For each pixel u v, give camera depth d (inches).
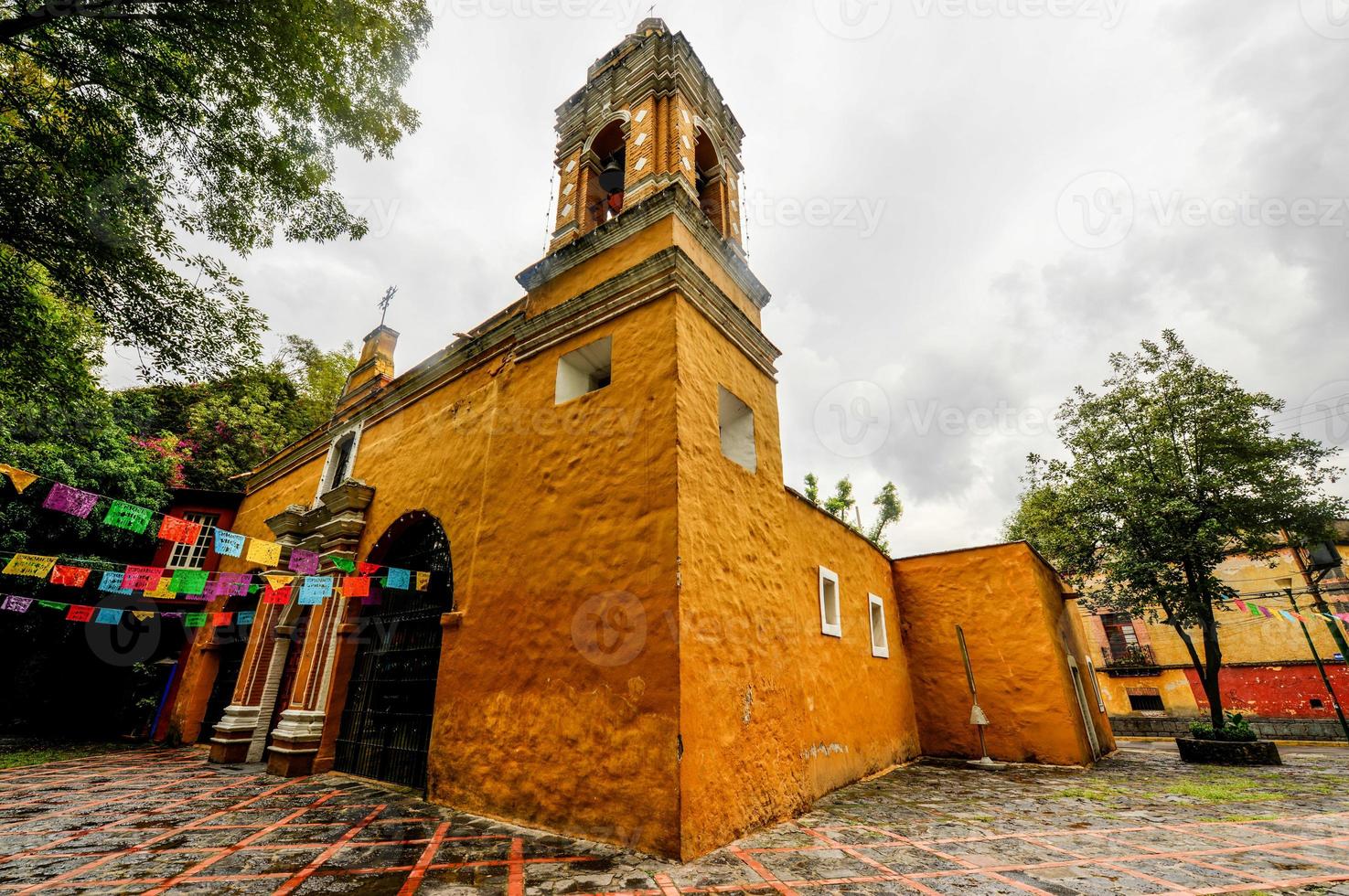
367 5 295.9
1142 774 344.8
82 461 458.0
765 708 232.7
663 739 180.2
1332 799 263.9
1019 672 407.2
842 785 295.4
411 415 383.6
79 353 349.7
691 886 148.7
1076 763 370.0
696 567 207.0
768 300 340.2
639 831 177.2
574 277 303.3
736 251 350.0
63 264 277.4
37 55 245.4
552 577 233.1
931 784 307.1
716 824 184.9
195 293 308.3
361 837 191.3
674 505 206.2
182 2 247.9
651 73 340.8
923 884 150.3
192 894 141.4
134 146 280.1
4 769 338.0
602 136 376.8
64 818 217.9
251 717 367.2
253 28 265.4
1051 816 233.0
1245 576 726.5
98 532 487.8
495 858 170.4
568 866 163.3
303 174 315.3
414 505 336.2
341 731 323.0
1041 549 593.0
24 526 441.4
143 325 301.7
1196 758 408.5
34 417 414.6
